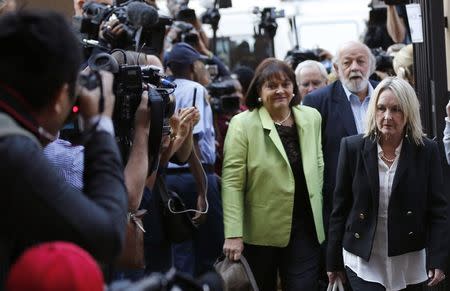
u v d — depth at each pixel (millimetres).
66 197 2432
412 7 6250
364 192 5246
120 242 2523
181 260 6277
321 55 10188
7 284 2109
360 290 5281
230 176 6059
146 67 4324
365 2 14328
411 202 5215
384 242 5250
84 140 2715
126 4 5781
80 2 6500
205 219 6109
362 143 5309
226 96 7777
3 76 2525
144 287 2328
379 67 8133
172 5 10023
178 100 6535
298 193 6098
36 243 2518
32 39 2508
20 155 2404
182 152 5246
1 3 3820
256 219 6055
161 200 5078
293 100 6215
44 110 2580
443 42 6152
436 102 6141
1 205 2391
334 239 5492
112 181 2605
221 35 11758
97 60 3828
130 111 3867
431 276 5312
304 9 14578
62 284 2043
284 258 6125
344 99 6422
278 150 6035
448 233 5312
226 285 5785
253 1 10758
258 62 11320
